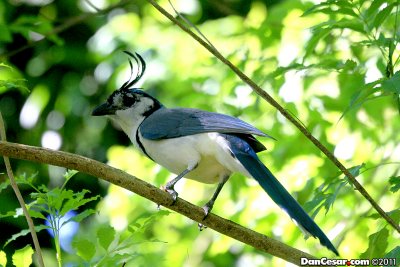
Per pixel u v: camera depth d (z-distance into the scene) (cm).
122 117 1102
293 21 1335
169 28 1571
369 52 1166
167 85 1486
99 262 744
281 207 812
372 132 1306
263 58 1320
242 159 895
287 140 1302
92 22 1797
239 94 1305
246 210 1320
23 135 1800
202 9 1747
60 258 757
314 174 1288
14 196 1683
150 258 1368
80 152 1786
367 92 757
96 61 1733
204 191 1395
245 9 1759
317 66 898
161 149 978
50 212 767
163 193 809
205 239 1457
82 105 1791
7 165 780
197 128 945
